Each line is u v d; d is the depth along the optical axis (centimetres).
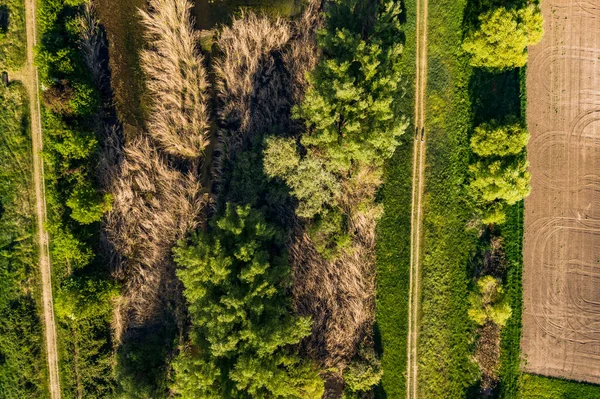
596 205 3244
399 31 3125
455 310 3262
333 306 3284
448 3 3241
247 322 2722
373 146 2858
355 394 3234
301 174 3073
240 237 2870
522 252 3272
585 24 3238
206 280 2777
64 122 3162
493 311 3089
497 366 3238
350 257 3284
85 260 3209
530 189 2959
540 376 3247
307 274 3281
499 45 2889
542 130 3275
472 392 3253
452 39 3253
